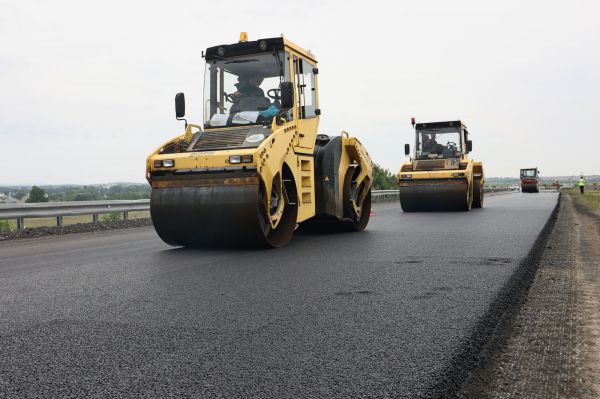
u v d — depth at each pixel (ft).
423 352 9.45
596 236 30.94
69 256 24.94
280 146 24.81
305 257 21.71
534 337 11.08
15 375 8.61
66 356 9.50
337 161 30.91
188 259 21.86
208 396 7.63
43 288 16.26
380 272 17.72
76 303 13.91
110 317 12.28
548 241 28.40
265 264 19.95
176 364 8.97
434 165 56.59
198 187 24.09
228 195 23.52
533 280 17.38
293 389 7.84
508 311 13.01
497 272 17.43
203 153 23.88
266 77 27.07
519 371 9.12
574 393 8.21
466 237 28.12
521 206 63.62
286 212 26.45
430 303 13.12
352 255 22.04
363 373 8.45
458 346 9.77
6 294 15.43
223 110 27.40
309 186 28.45
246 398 7.54
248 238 23.91
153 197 24.76
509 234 29.27
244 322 11.60
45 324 11.76
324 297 13.99
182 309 12.92
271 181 23.93
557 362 9.57
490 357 9.75
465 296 13.89
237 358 9.23
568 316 12.78
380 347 9.73
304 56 29.17
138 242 31.19
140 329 11.18
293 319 11.78
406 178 56.54
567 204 75.36
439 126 59.21
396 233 31.40
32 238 36.47
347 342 10.05
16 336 10.84
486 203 74.38
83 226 42.63
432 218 44.01
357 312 12.32
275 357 9.25
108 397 7.67
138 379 8.32
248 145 24.14
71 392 7.88
